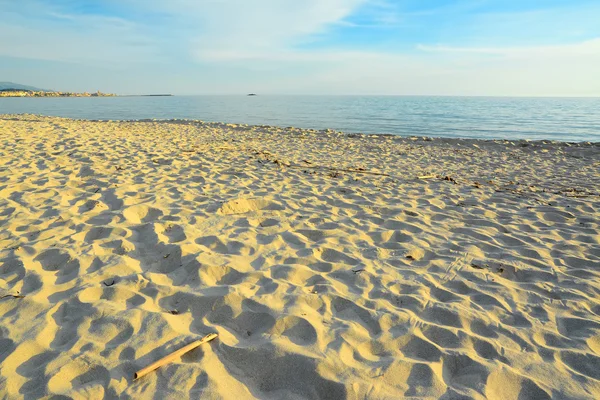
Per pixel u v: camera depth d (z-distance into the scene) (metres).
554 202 5.78
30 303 2.53
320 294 2.81
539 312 2.74
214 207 4.80
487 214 5.11
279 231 4.13
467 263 3.49
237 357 2.13
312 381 1.97
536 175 8.41
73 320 2.39
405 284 3.05
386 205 5.34
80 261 3.14
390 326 2.48
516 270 3.39
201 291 2.75
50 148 8.44
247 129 17.45
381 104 66.12
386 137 15.65
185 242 3.62
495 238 4.20
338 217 4.72
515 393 1.98
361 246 3.84
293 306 2.62
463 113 38.31
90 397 1.80
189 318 2.49
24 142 8.93
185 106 54.34
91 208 4.62
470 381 2.04
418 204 5.49
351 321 2.53
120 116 32.06
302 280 3.08
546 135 20.06
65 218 4.21
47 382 1.86
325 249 3.69
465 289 3.05
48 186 5.47
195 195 5.35
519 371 2.11
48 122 15.52
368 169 8.27
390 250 3.76
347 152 11.14
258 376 2.02
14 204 4.62
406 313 2.63
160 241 3.61
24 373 1.94
